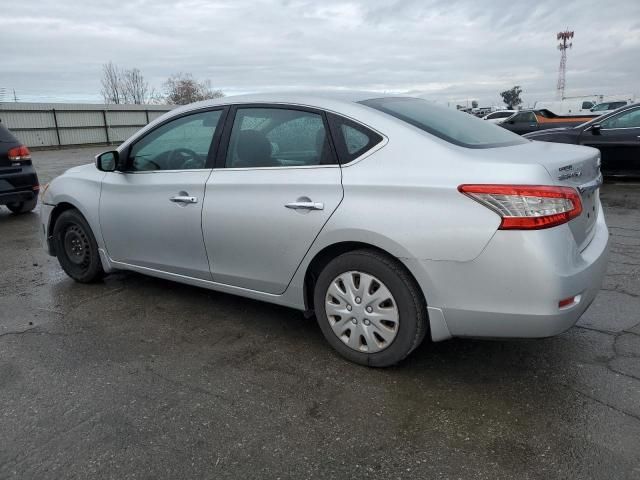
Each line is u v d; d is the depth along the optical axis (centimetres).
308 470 232
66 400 290
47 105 3056
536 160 273
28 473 233
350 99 334
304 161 325
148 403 286
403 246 282
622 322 374
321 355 338
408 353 300
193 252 381
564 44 9106
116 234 430
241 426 264
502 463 234
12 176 793
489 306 269
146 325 389
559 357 327
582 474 225
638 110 943
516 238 258
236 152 356
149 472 233
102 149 2972
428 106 363
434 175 279
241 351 346
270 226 332
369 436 255
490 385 298
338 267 312
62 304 434
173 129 395
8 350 351
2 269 542
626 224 676
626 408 271
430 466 233
